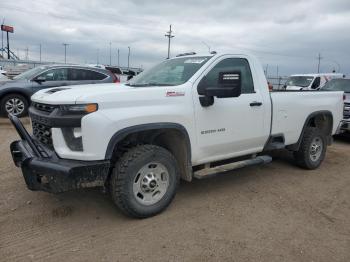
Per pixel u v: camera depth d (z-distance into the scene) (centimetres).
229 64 497
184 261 337
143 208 409
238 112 491
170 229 397
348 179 605
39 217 415
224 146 487
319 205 484
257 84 527
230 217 433
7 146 742
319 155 651
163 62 544
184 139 438
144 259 338
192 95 443
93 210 437
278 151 745
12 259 331
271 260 344
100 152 371
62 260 332
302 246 371
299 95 593
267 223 421
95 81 1187
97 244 361
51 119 376
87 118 366
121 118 381
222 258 344
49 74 1130
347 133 1066
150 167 414
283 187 548
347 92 1105
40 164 372
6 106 1078
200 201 478
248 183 559
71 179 360
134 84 494
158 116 407
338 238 391
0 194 479
